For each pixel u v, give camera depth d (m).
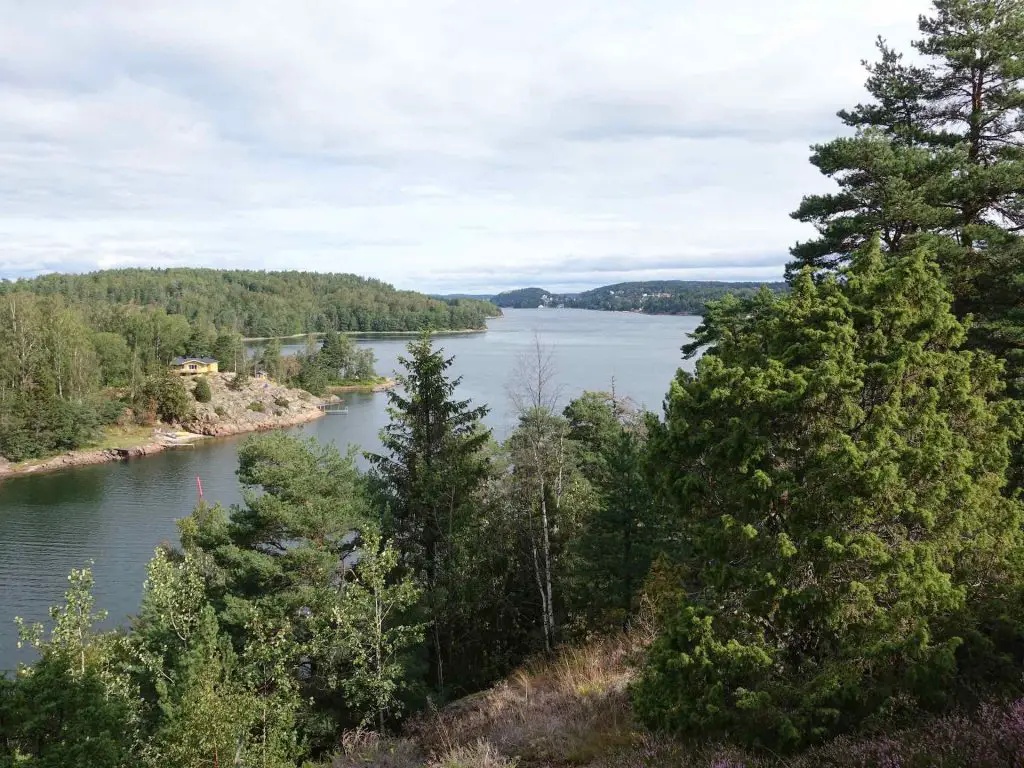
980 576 7.43
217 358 127.25
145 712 15.34
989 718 5.42
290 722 13.50
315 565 20.02
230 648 14.12
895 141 17.55
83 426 77.69
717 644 7.17
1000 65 16.28
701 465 8.60
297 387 117.25
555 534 24.27
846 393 7.47
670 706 7.55
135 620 26.58
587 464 32.12
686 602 8.50
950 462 7.35
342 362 135.00
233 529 21.55
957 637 6.34
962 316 15.16
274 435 22.19
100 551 44.72
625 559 18.97
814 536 6.94
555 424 24.08
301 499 20.94
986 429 8.16
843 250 17.11
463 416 23.19
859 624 6.86
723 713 6.94
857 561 7.13
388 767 10.58
